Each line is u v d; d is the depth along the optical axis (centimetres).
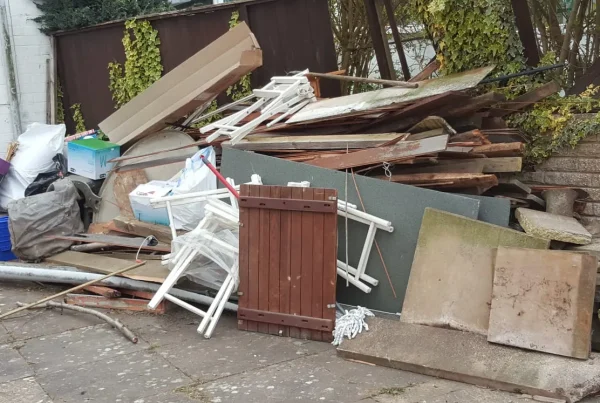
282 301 449
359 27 848
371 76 877
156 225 582
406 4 776
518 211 464
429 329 419
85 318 502
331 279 434
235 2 718
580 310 375
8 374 404
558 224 443
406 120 541
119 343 448
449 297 424
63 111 875
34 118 864
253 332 461
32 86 856
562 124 516
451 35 561
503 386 357
